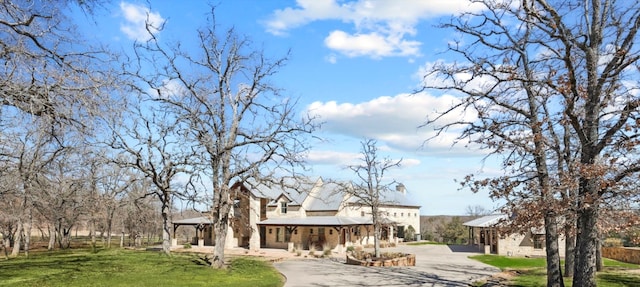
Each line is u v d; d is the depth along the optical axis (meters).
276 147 26.73
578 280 13.59
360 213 55.06
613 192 12.23
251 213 49.00
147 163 32.78
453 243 62.72
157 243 63.88
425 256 40.94
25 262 29.25
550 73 12.92
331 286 21.02
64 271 24.23
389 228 56.00
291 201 52.44
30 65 12.91
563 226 14.09
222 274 23.91
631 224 11.98
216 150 27.77
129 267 26.17
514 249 41.62
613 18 13.66
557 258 17.06
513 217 15.02
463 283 21.95
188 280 21.47
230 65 27.73
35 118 13.41
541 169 14.70
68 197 36.53
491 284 21.00
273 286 20.77
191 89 27.48
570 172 13.13
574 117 12.84
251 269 26.84
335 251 45.34
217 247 27.02
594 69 12.98
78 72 13.73
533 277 22.47
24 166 26.33
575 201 12.88
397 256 34.56
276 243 50.66
